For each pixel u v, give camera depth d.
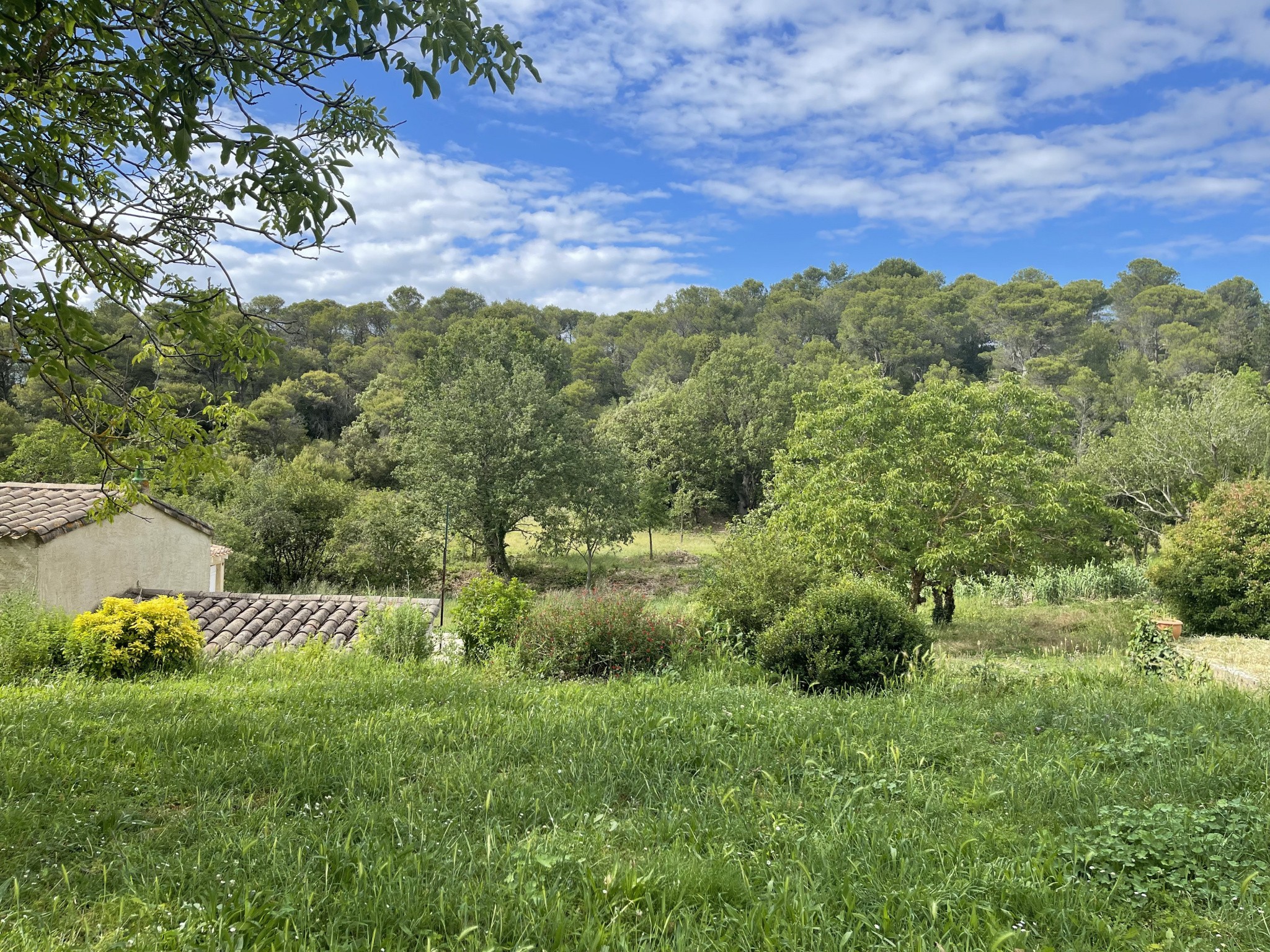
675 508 50.41
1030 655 14.91
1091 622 18.86
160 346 5.75
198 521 17.16
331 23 4.23
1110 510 19.98
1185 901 3.28
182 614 11.16
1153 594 21.88
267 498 30.81
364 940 2.93
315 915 3.13
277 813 4.25
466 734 5.99
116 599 11.02
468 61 4.32
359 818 4.11
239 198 4.40
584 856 3.64
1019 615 21.41
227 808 4.36
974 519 19.28
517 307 109.81
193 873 3.44
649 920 3.08
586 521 35.91
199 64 4.45
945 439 19.41
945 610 20.30
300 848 3.59
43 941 2.86
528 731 6.09
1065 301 86.25
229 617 14.66
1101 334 78.31
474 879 3.43
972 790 4.84
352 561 30.75
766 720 6.51
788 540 15.81
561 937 2.95
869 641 9.82
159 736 5.73
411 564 32.16
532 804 4.47
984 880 3.45
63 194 5.19
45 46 4.54
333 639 13.74
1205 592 16.73
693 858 3.65
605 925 3.01
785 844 3.91
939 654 12.77
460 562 38.19
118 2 4.43
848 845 3.86
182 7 4.66
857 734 6.16
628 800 4.82
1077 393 63.53
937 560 18.61
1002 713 7.13
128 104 5.11
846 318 89.94
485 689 8.54
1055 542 19.66
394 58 4.33
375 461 56.69
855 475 20.36
